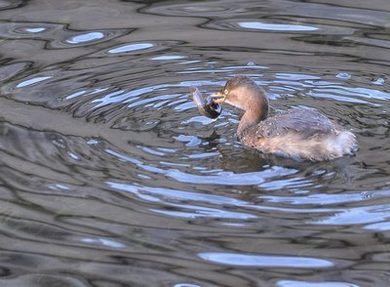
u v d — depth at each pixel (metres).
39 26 16.69
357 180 11.49
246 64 15.04
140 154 12.21
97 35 16.28
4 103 13.84
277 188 11.37
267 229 10.54
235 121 13.52
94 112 13.50
